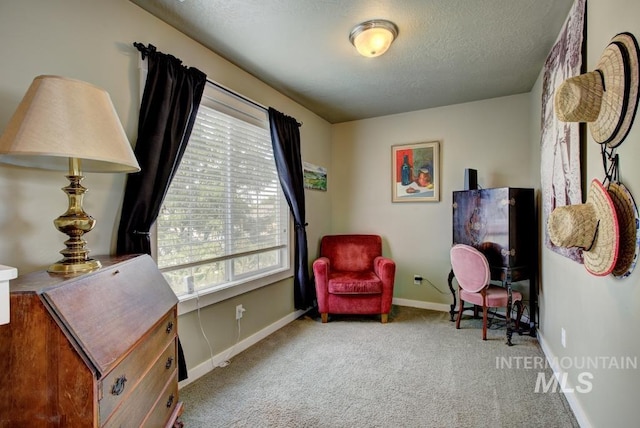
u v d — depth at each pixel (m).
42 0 1.39
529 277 2.88
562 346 2.05
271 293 2.99
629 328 1.17
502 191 2.83
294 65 2.59
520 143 3.29
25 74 1.33
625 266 1.18
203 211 2.24
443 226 3.69
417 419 1.71
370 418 1.72
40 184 1.38
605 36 1.37
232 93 2.46
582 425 1.61
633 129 1.12
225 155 2.43
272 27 2.04
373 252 3.83
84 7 1.55
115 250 1.69
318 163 3.97
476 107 3.49
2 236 1.26
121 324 1.05
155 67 1.82
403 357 2.45
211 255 2.31
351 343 2.72
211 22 1.98
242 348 2.58
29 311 0.85
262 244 2.89
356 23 2.01
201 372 2.17
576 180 1.71
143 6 1.82
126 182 1.74
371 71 2.71
